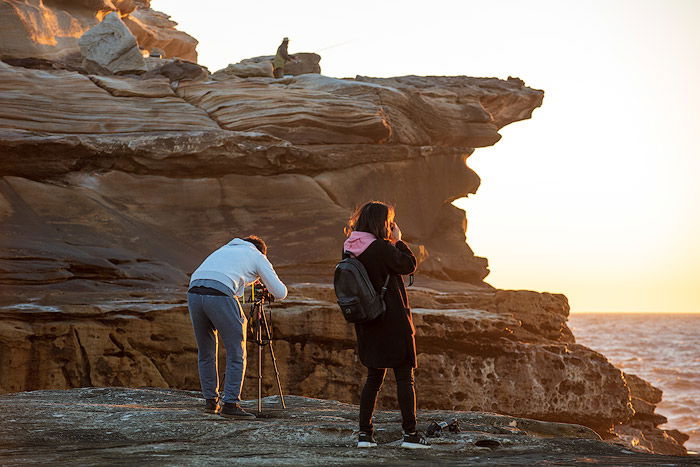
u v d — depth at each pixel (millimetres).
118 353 13797
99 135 20953
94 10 29781
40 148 19844
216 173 21578
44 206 19422
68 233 19109
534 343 17516
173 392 9031
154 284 17328
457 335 15555
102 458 4859
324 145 23297
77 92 22125
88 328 13703
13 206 19062
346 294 5262
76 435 5762
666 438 19969
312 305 14805
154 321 14023
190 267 19875
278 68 25797
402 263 5355
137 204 20594
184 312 14172
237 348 6703
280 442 5641
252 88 23797
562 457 5129
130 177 20781
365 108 23703
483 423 6910
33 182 19734
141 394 8531
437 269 24641
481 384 15688
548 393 16297
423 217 25031
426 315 15328
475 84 27938
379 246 5336
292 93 23750
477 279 25969
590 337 155125
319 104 23328
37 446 5367
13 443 5445
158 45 35938
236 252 6855
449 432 5965
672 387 62938
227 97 23391
